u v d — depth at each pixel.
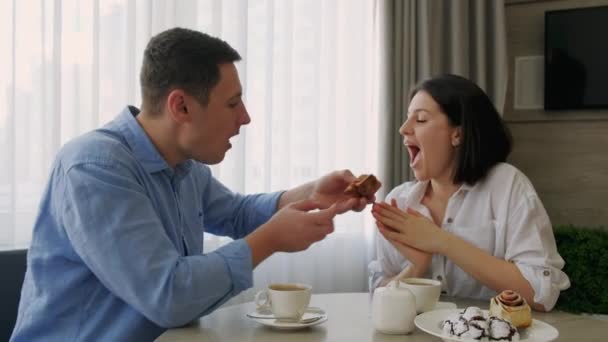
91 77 2.02
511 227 1.56
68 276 1.25
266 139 2.50
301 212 1.27
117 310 1.25
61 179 1.22
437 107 1.63
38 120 1.93
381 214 1.55
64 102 1.99
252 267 1.22
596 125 3.02
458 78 1.67
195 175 1.59
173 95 1.27
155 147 1.33
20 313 1.29
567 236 1.92
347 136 2.85
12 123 1.86
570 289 1.83
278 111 2.59
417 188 1.76
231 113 1.32
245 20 2.40
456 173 1.66
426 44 2.90
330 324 1.27
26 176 1.93
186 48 1.28
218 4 2.31
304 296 1.23
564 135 3.09
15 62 1.88
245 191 2.44
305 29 2.69
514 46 3.20
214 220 1.67
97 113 2.02
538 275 1.45
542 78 3.13
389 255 1.72
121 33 2.10
